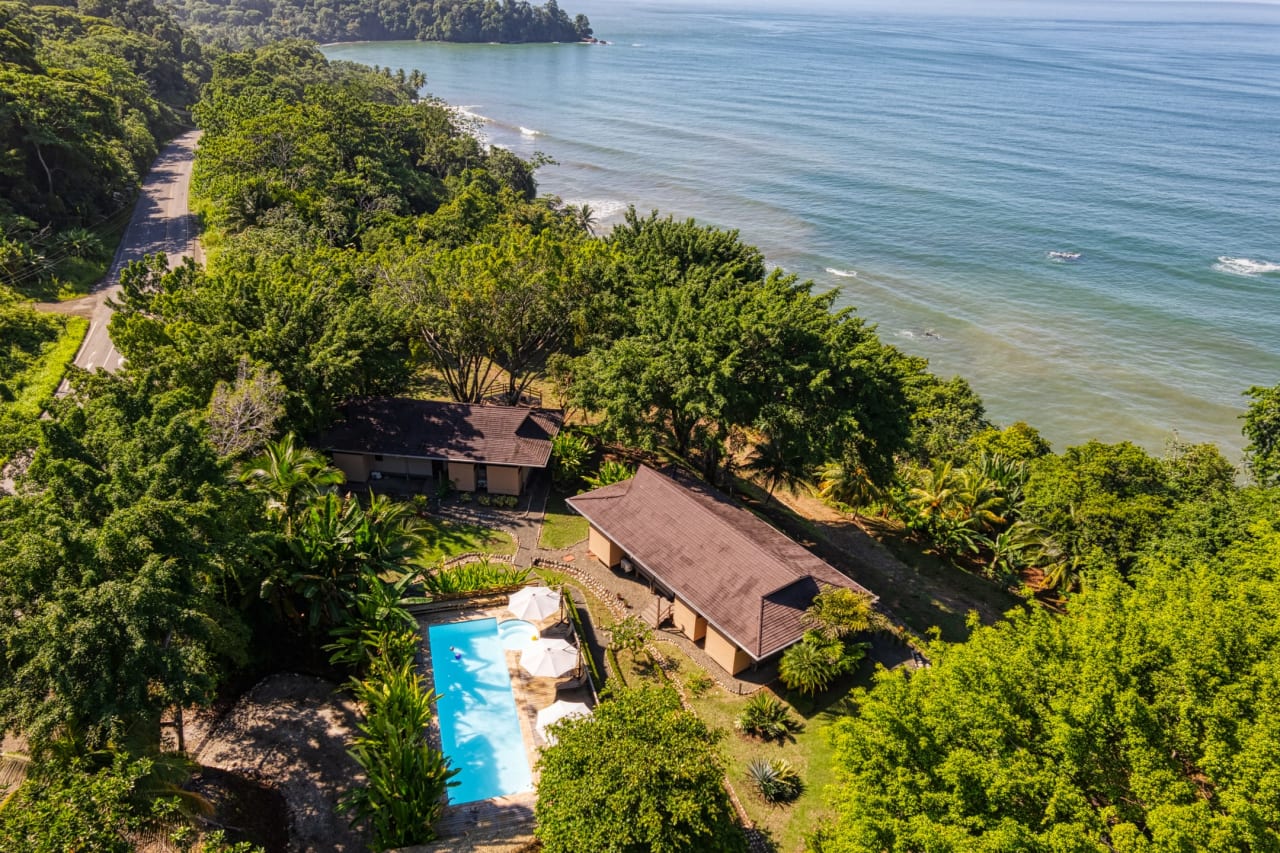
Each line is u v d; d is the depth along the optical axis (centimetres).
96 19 15662
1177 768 2103
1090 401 8544
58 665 2003
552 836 2245
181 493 2517
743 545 3706
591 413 5097
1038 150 17950
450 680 3347
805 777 3052
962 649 2539
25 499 2402
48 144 7738
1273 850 1800
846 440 4397
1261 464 4825
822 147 18525
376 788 2628
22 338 5703
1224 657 2244
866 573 4594
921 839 2006
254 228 6919
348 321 4544
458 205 8519
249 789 2730
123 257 7675
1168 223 13275
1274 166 16462
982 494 5000
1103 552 4041
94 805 1733
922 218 13662
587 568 4166
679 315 4662
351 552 3425
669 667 3566
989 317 10275
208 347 4144
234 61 15562
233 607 3134
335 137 10019
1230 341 9644
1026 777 2080
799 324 4462
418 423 4744
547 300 5116
